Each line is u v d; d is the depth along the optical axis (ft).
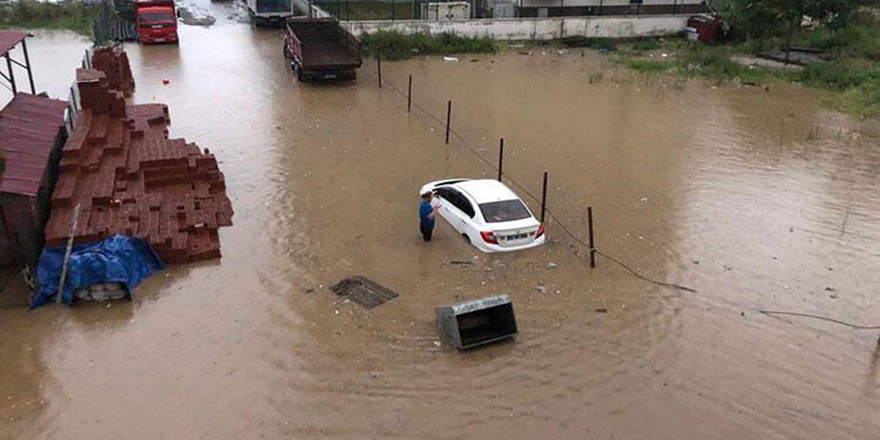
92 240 41.39
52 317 36.96
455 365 34.04
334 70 90.89
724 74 104.27
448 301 39.70
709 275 43.29
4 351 34.01
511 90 92.43
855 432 30.04
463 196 48.16
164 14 117.39
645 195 56.29
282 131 70.79
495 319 36.83
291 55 100.42
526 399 31.73
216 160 60.44
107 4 136.56
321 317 37.73
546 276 42.86
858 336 36.96
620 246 47.09
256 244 45.85
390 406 31.07
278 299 39.37
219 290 40.09
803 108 85.97
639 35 137.69
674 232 49.44
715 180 59.98
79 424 29.40
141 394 31.32
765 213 52.95
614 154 66.59
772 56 115.55
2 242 40.63
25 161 44.01
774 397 32.22
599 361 34.65
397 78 98.17
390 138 69.56
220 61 104.78
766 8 114.83
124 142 57.11
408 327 37.04
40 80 91.50
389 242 46.83
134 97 82.48
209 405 30.76
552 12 138.00
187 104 79.87
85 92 59.52
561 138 71.26
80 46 116.37
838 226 50.75
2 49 54.24
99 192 46.75
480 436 29.35
